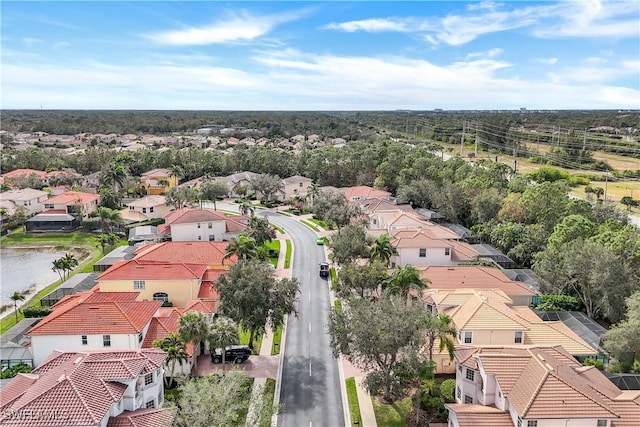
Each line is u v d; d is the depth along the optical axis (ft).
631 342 161.79
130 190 489.26
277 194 476.54
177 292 213.87
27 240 359.05
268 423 139.74
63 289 230.68
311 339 196.24
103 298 192.13
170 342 154.71
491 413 125.90
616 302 193.67
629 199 393.29
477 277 217.56
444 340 144.87
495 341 164.66
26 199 408.26
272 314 176.35
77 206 387.55
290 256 305.53
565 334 171.83
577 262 202.08
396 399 153.38
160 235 331.77
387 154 477.36
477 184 347.36
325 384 163.63
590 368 143.95
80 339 165.89
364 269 200.54
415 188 386.93
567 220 238.27
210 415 119.03
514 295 208.95
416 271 178.19
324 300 236.43
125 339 165.68
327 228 374.43
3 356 167.73
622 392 138.10
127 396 123.65
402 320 139.95
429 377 164.86
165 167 557.74
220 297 179.83
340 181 487.61
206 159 563.48
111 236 333.01
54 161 577.43
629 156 601.62
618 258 199.11
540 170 477.77
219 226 322.14
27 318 209.56
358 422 141.69
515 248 269.44
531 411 116.78
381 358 153.89
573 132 655.76
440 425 139.95
